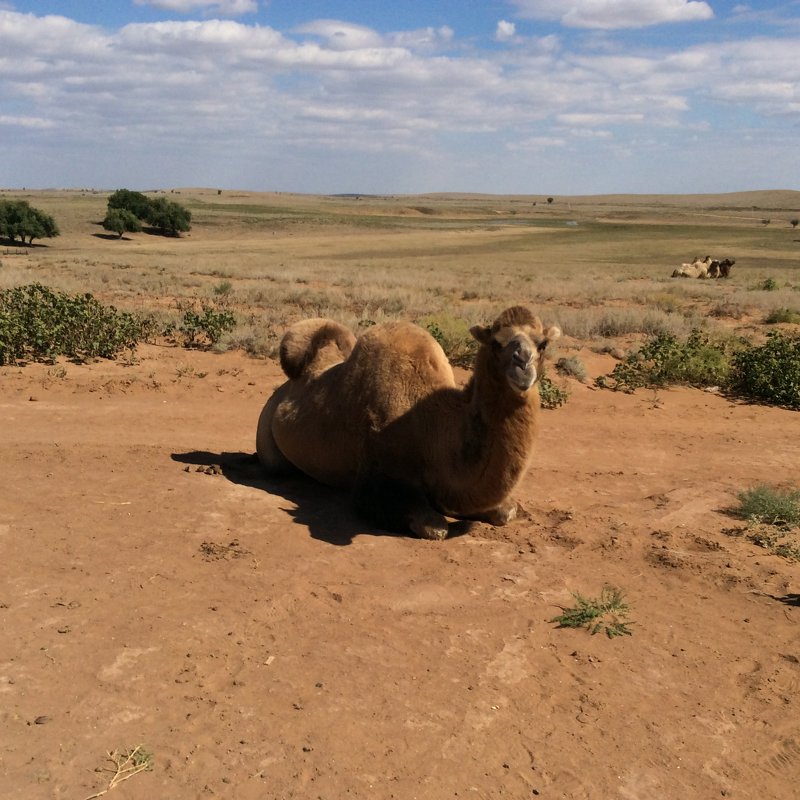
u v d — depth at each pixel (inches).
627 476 390.0
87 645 193.0
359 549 268.2
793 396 592.7
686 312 1072.8
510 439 253.8
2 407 457.7
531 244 3937.0
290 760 156.9
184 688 178.2
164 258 2325.3
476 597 233.8
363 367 308.7
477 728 170.6
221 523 281.6
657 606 233.6
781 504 320.5
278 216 6466.5
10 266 1612.9
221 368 592.7
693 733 173.0
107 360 592.7
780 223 7332.7
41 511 281.6
